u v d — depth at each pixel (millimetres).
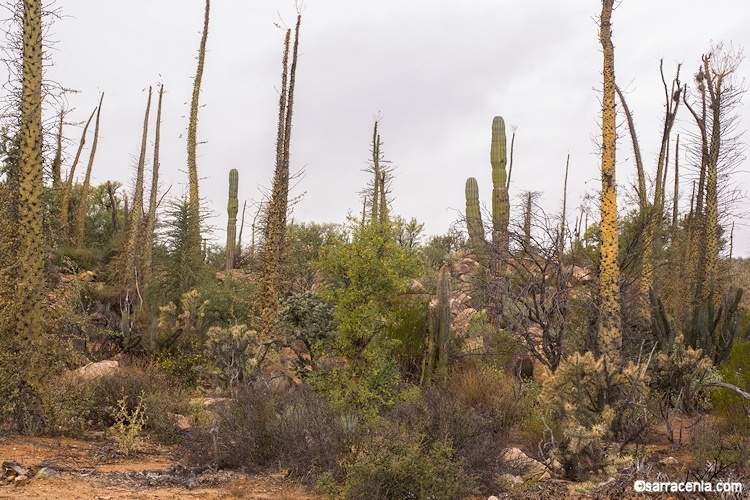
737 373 11477
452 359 13797
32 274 9922
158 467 8367
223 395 12523
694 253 21641
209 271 24969
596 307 12141
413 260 11320
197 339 16109
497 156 25188
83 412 10219
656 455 8844
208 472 8195
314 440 8406
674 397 11352
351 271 10938
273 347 14016
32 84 10078
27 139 10023
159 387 11773
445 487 6895
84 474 7633
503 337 14570
